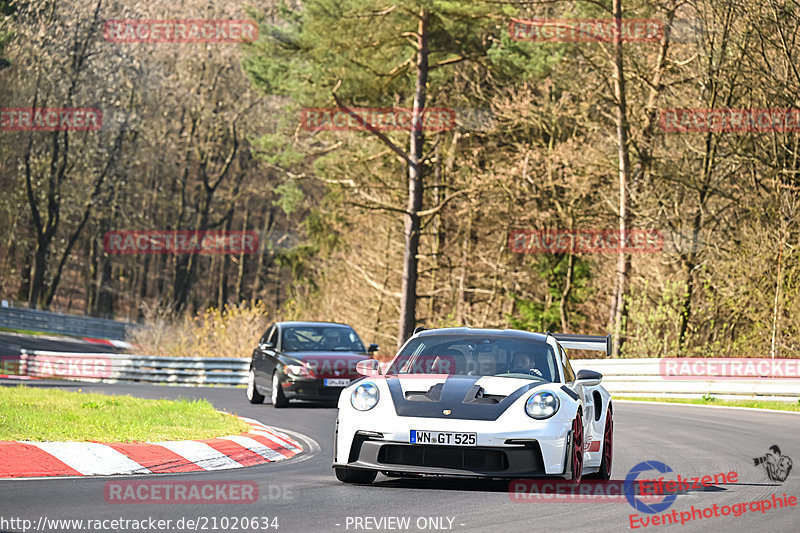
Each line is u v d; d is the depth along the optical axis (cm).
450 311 18975
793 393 8369
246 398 8981
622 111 13562
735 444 5241
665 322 11925
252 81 14225
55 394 6134
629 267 13612
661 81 14250
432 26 13962
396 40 14175
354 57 13975
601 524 2683
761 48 12369
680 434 5819
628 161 13588
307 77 13875
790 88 12119
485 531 2508
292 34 13700
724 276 11725
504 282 17562
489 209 16825
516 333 3797
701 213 13488
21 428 3891
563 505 3006
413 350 3741
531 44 13375
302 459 4369
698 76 13638
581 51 14025
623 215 13488
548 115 15800
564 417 3256
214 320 13775
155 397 8394
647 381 9581
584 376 3578
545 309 17212
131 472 3519
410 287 14300
